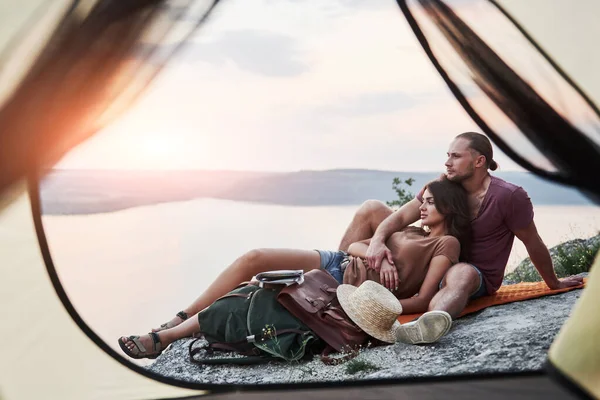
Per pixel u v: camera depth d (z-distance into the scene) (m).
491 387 2.79
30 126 2.87
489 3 3.57
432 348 3.20
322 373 3.05
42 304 2.98
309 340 3.25
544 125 3.69
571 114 3.61
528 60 3.60
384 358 3.14
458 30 3.65
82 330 2.99
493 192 3.76
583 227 4.90
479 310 3.63
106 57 2.91
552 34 3.54
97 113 2.97
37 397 2.93
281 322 3.28
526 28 3.56
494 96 3.75
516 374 2.87
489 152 3.79
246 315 3.33
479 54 3.67
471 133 3.82
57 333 2.98
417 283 3.67
